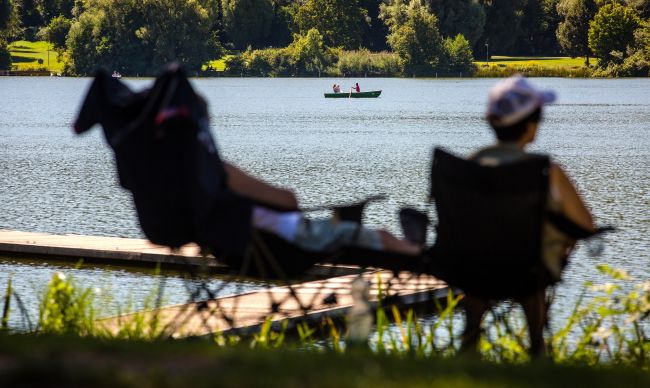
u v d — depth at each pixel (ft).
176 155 70.33
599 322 87.20
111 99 72.74
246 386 46.60
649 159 449.06
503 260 70.18
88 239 202.49
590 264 185.88
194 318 114.83
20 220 261.65
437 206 71.92
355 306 76.07
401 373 52.70
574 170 398.83
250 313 121.90
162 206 71.87
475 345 75.87
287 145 536.01
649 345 83.46
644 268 185.57
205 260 78.23
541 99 73.00
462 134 622.54
